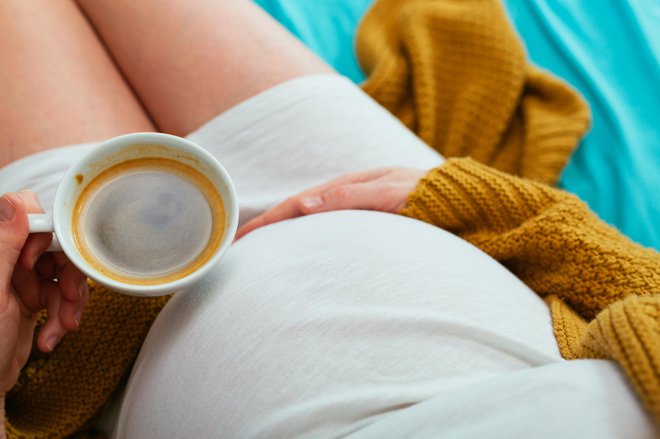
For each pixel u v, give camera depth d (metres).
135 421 0.50
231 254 0.55
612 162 0.97
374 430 0.40
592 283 0.56
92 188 0.48
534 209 0.61
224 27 0.81
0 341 0.46
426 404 0.40
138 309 0.61
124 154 0.49
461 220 0.63
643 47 1.07
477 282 0.51
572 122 0.95
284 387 0.44
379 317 0.46
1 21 0.73
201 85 0.78
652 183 0.95
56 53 0.74
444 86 1.02
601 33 1.11
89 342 0.59
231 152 0.74
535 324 0.51
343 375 0.44
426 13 1.03
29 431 0.57
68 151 0.67
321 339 0.45
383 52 1.03
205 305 0.50
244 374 0.45
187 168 0.49
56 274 0.52
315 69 0.81
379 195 0.63
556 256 0.59
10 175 0.65
